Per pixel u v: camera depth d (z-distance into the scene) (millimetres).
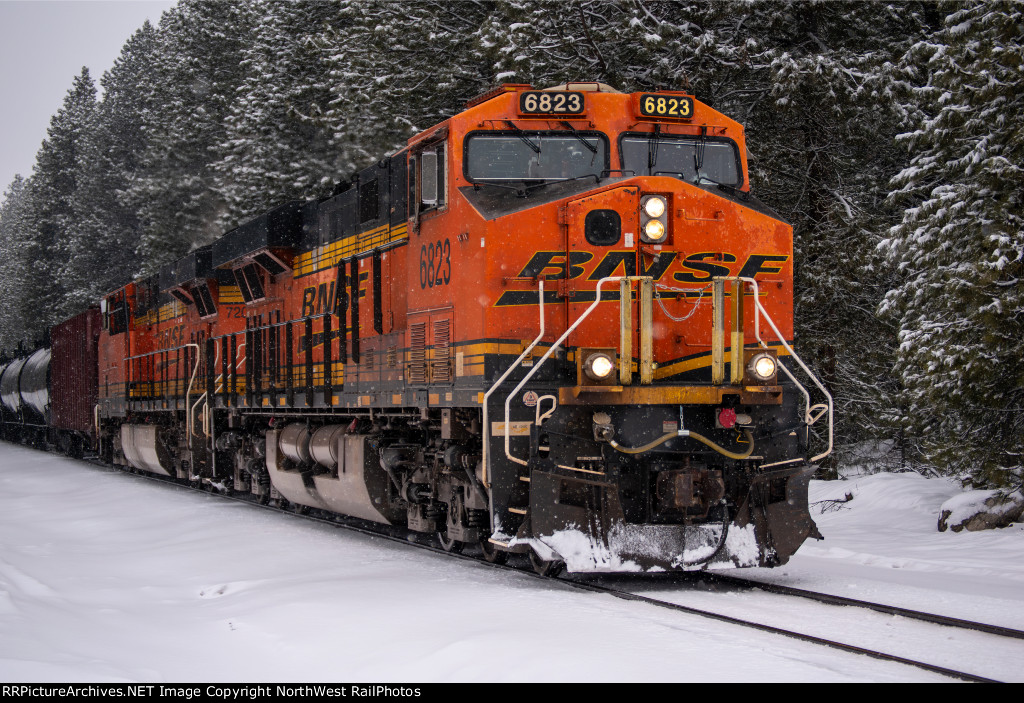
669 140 10758
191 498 20125
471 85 27219
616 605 8289
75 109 76375
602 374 8969
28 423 45875
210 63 50688
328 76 34375
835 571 10523
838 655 6633
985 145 14547
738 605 8359
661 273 9883
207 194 50344
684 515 9188
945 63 15648
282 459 17078
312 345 15469
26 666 6754
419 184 11352
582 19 21844
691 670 6160
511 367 9266
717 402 9281
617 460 9266
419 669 6582
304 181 35469
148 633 8203
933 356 14094
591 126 10562
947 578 10141
